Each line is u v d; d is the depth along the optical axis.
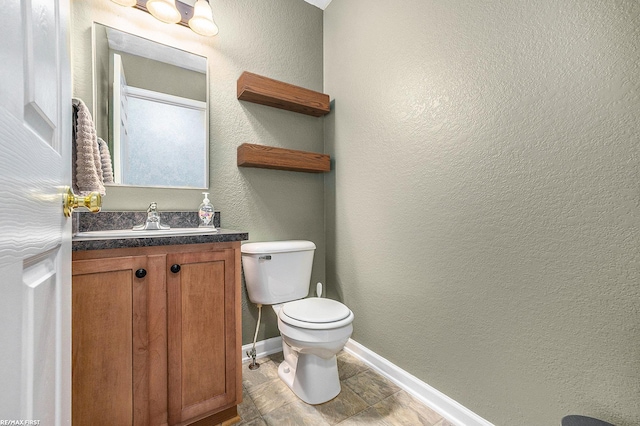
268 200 1.88
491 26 1.10
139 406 1.00
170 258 1.07
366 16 1.73
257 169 1.84
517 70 1.02
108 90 1.41
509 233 1.05
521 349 1.02
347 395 1.42
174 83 1.58
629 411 0.78
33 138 0.41
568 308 0.90
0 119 0.31
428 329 1.36
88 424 0.93
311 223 2.06
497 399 1.09
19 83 0.36
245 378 1.57
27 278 0.39
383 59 1.61
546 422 0.95
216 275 1.17
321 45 2.13
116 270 0.98
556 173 0.93
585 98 0.86
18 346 0.35
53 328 0.51
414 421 1.25
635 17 0.77
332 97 2.04
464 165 1.20
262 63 1.86
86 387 0.92
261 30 1.87
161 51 1.55
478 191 1.15
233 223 1.75
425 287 1.38
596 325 0.85
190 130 1.62
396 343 1.54
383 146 1.61
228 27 1.75
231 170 1.75
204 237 1.13
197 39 1.65
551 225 0.94
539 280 0.97
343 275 1.93
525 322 1.01
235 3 1.78
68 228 0.62
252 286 1.64
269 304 1.65
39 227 0.43
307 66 2.05
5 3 0.32
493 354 1.11
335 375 1.43
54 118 0.53
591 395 0.85
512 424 1.04
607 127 0.82
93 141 1.11
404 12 1.48
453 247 1.25
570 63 0.89
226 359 1.19
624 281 0.79
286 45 1.96
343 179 1.92
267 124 1.88
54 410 0.51
